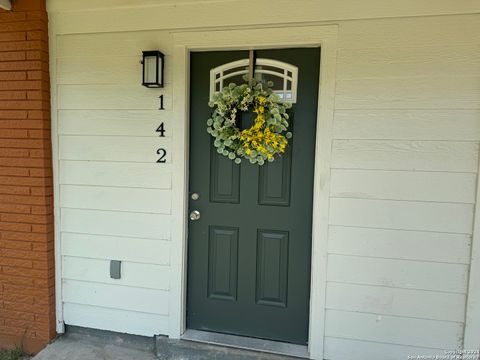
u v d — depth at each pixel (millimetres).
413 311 1993
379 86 1943
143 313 2332
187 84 2182
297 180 2148
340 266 2059
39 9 2201
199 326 2350
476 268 1888
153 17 2164
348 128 1989
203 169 2256
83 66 2271
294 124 2119
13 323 2406
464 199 1888
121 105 2248
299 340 2219
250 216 2227
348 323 2076
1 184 2330
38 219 2307
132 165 2264
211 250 2295
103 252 2348
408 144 1933
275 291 2234
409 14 1883
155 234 2270
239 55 2152
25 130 2270
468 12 1823
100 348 2338
